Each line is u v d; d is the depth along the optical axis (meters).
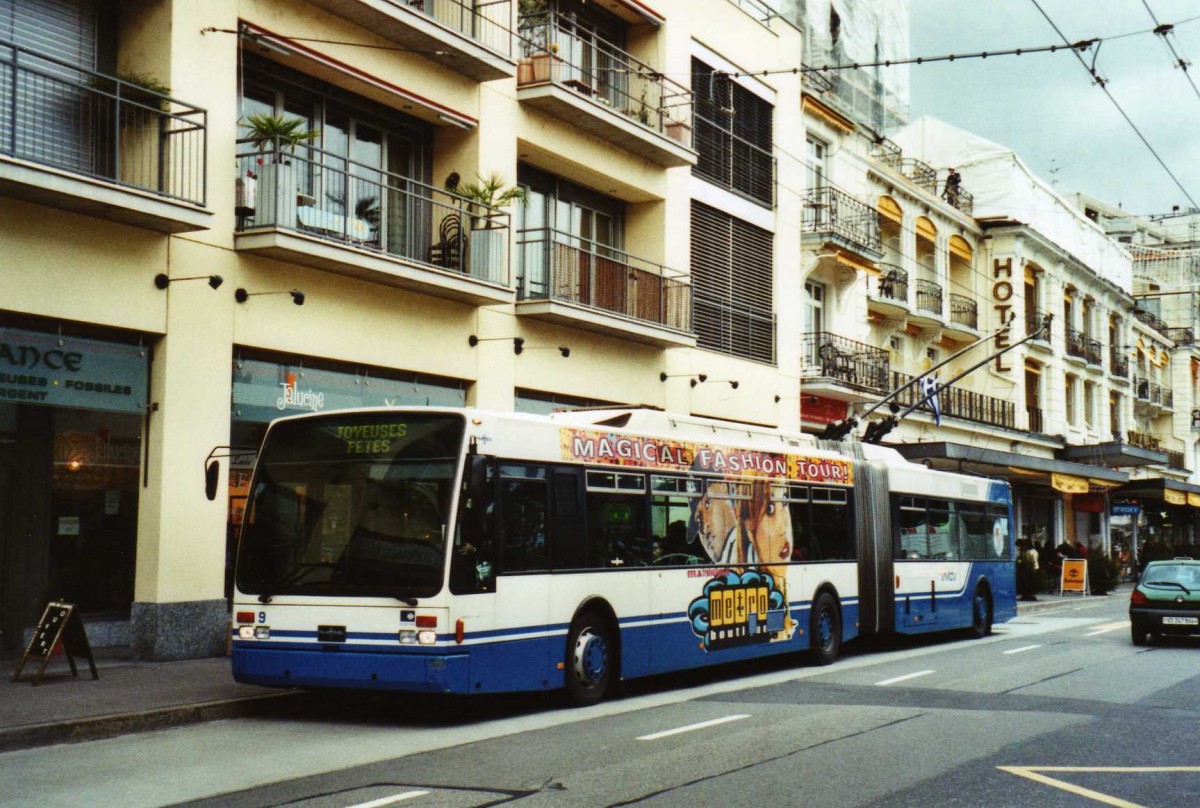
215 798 7.83
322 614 11.18
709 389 25.75
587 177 22.78
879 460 19.34
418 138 19.58
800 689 13.99
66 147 14.30
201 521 14.84
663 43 24.45
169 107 14.65
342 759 9.32
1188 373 66.38
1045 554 38.06
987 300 43.88
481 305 19.53
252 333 15.66
